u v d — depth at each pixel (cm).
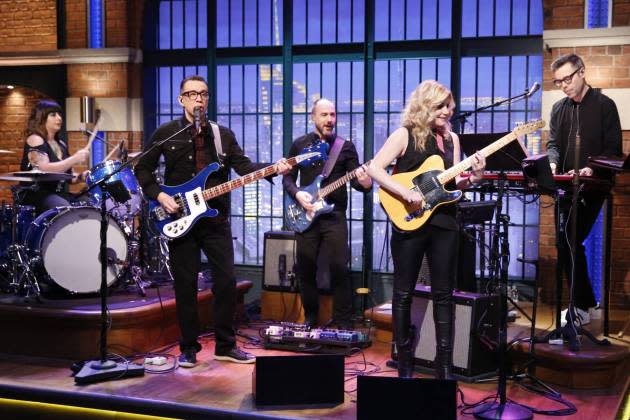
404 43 624
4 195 786
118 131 691
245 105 681
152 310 484
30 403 389
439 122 366
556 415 366
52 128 605
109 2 688
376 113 641
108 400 386
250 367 448
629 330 494
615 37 544
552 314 525
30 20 720
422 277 501
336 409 376
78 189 700
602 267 556
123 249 523
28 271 510
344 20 643
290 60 657
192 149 443
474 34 610
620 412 385
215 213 436
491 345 411
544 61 567
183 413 372
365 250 590
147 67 700
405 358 376
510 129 610
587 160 459
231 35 677
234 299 457
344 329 520
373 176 365
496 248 423
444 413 339
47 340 476
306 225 512
